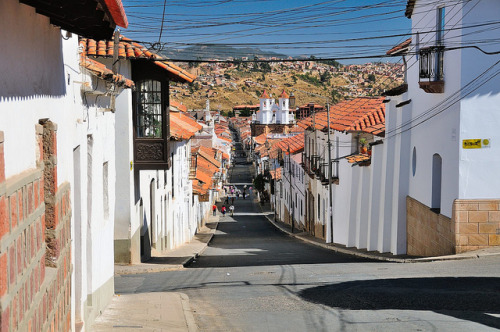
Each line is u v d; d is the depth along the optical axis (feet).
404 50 72.38
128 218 62.49
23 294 14.82
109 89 37.83
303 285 47.50
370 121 89.86
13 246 13.79
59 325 21.01
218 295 45.09
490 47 54.75
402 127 71.51
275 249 96.99
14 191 14.03
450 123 57.57
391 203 75.10
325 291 42.98
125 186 61.77
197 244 113.60
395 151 74.13
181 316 36.68
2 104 13.70
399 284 43.16
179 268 65.87
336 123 99.04
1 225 12.53
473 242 55.88
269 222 189.37
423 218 65.67
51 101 20.84
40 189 17.71
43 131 19.94
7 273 13.07
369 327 30.22
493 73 54.85
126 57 57.16
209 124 305.12
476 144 55.31
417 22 68.69
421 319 31.12
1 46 13.93
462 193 55.77
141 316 36.78
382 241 75.77
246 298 42.70
